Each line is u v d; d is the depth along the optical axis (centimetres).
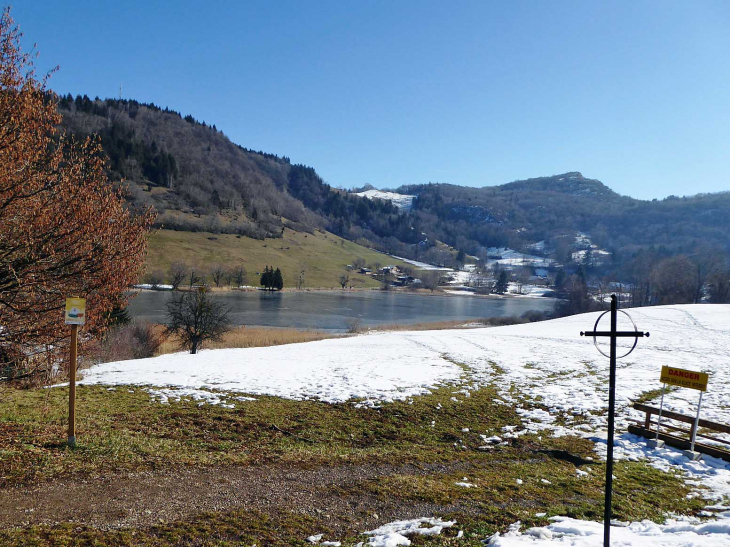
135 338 3903
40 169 1007
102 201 1081
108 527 677
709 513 845
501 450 1276
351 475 997
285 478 951
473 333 4200
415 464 1111
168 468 953
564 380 2091
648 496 930
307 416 1513
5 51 918
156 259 14300
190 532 679
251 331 5412
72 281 1062
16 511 704
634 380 2062
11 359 1099
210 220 19988
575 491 948
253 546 650
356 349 3069
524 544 636
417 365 2406
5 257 952
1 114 909
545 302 14300
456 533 716
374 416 1559
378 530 719
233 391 1752
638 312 4834
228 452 1121
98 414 1348
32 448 965
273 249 19562
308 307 9719
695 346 2991
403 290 17188
